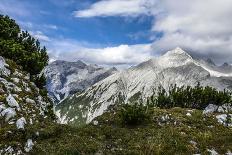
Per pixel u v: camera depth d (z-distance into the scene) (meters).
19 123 22.58
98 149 21.30
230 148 23.30
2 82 27.39
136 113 27.47
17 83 29.00
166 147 22.33
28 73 32.91
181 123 27.98
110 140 23.56
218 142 24.31
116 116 29.16
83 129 24.70
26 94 28.42
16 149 20.25
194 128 27.16
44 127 23.81
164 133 24.84
